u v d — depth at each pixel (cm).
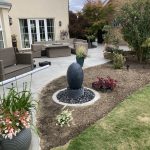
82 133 395
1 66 647
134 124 422
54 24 1652
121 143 362
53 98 559
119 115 462
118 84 678
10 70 702
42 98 572
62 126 416
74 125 424
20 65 785
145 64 987
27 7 1509
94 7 1880
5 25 962
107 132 396
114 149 347
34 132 395
